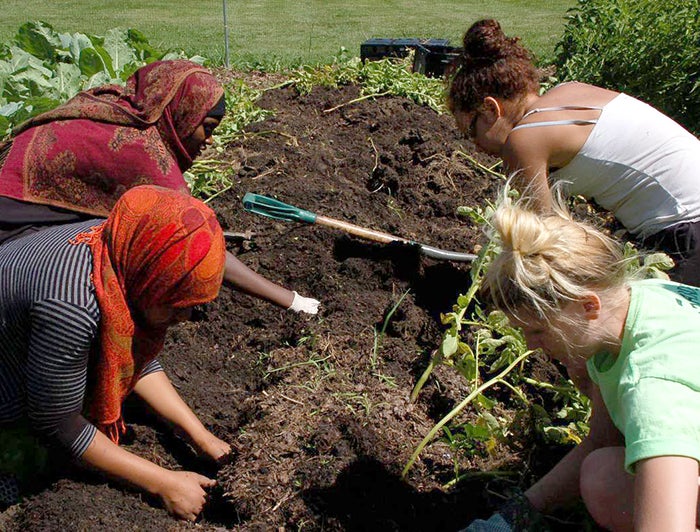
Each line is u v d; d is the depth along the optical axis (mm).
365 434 2770
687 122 5883
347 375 3162
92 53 5422
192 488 2688
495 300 2020
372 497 2578
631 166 2998
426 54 6852
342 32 12102
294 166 4898
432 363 2947
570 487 2299
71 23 12742
